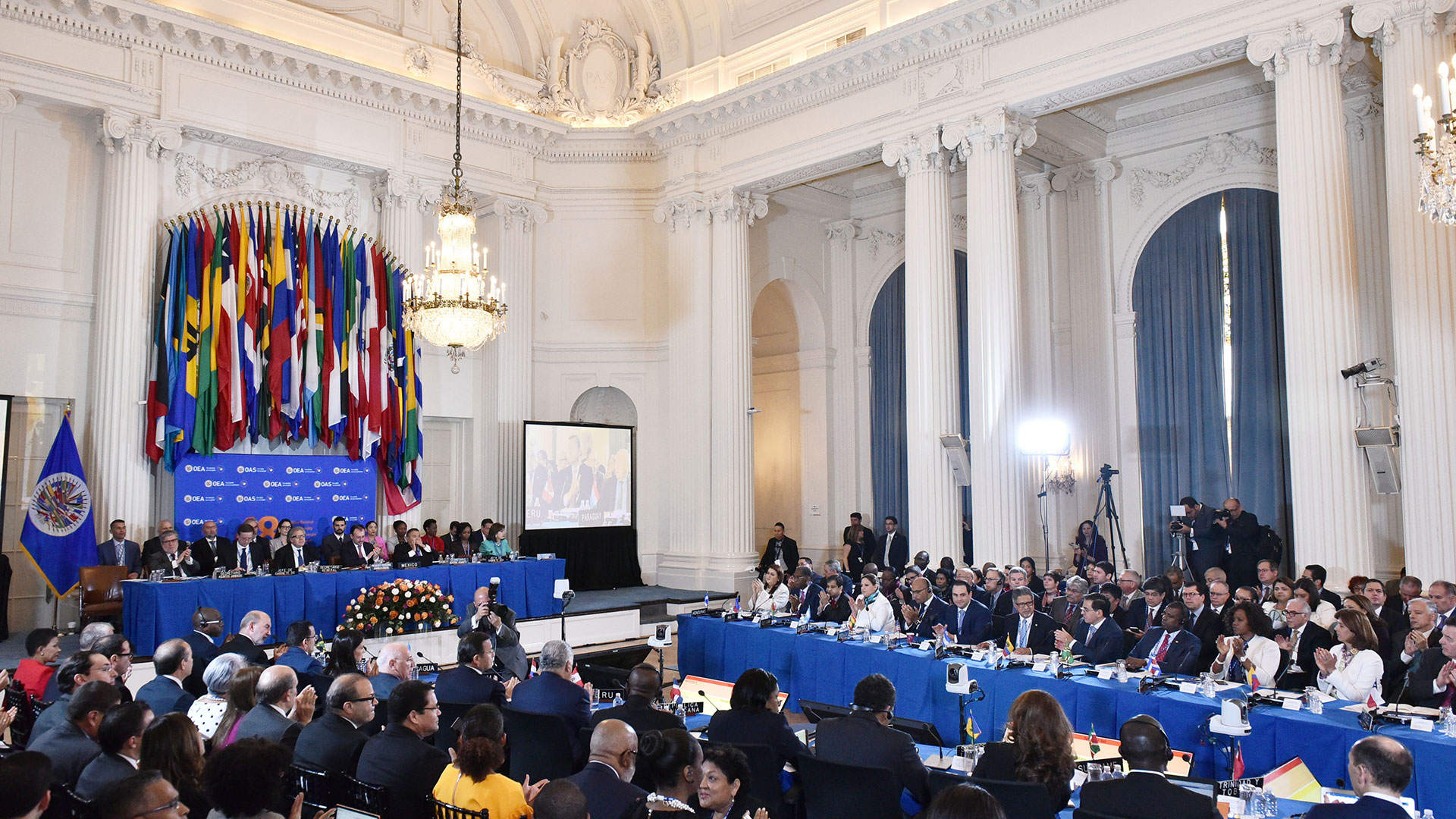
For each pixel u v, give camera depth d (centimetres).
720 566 1402
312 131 1259
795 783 487
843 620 977
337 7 1318
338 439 1264
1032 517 1126
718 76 1428
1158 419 1260
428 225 1389
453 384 1422
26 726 532
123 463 1091
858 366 1659
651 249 1512
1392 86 847
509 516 1420
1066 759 409
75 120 1131
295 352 1215
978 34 1124
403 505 1310
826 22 1302
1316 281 884
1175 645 711
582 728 525
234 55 1186
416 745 403
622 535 1461
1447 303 816
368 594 1007
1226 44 954
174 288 1134
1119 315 1295
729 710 511
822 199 1631
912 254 1188
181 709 530
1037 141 1249
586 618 1225
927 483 1170
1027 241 1352
